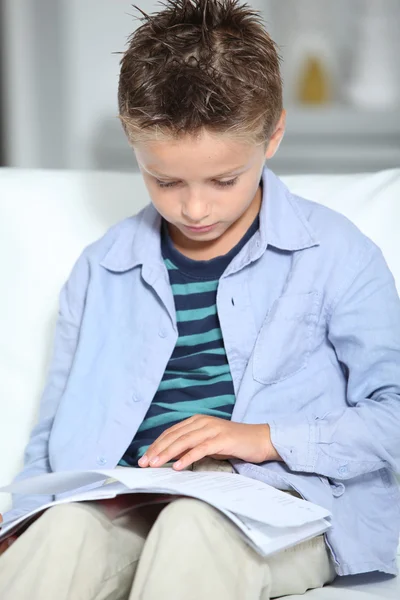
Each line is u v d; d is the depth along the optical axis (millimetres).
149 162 1471
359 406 1532
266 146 1562
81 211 2037
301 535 1290
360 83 4398
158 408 1635
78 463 1617
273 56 1597
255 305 1639
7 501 1793
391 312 1593
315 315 1602
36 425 1720
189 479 1332
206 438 1434
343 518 1503
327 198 1937
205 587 1198
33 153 4508
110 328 1707
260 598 1275
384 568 1499
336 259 1617
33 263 1994
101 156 4480
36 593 1197
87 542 1243
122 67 1583
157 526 1224
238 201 1513
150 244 1706
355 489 1553
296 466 1479
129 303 1713
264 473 1480
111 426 1632
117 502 1340
